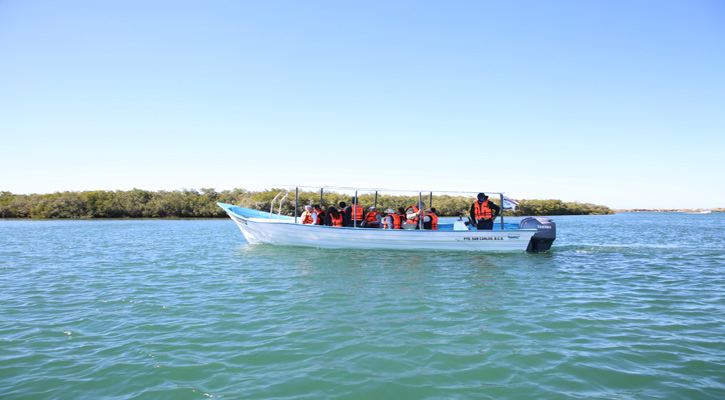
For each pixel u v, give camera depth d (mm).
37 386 4953
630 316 7840
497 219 33062
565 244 21953
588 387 4922
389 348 6145
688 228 40594
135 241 23891
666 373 5301
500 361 5676
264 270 12758
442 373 5297
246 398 4645
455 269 12789
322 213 18219
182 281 11164
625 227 43125
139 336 6691
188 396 4703
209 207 68688
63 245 21516
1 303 8859
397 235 16094
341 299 9039
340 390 4840
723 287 10531
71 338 6621
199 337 6633
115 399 4637
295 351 6020
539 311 8148
